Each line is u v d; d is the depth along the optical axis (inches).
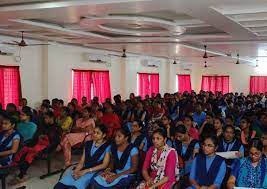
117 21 227.6
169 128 196.4
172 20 251.1
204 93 450.3
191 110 277.9
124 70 474.9
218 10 188.2
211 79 673.6
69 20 228.5
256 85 631.2
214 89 670.5
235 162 140.3
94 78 421.4
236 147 165.6
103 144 164.6
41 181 207.8
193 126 215.2
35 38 322.3
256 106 328.2
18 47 320.8
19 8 185.9
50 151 221.1
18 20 227.8
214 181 135.5
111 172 159.0
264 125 233.0
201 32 299.6
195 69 687.1
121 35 314.3
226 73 660.1
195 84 687.7
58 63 364.2
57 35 298.5
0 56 307.6
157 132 148.4
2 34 295.4
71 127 271.1
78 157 270.1
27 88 334.6
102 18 219.0
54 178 214.5
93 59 407.5
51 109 301.4
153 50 414.9
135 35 302.8
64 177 162.7
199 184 138.3
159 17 241.9
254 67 631.2
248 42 326.3
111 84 454.0
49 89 352.8
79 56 395.5
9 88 316.8
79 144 248.1
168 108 330.0
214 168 136.5
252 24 232.8
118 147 161.8
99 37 308.5
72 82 388.8
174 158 145.6
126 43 348.2
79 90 396.5
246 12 191.3
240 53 449.4
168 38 306.3
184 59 570.9
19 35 300.5
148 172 150.6
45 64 349.1
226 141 169.2
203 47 384.8
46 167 239.3
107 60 434.3
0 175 178.4
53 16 205.9
